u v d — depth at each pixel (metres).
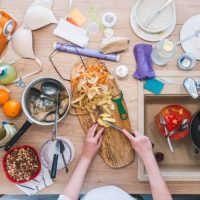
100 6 0.97
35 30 0.97
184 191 0.93
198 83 0.93
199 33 0.96
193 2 0.97
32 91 0.93
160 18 0.96
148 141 0.91
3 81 0.93
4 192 0.93
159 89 0.94
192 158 1.04
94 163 0.93
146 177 0.91
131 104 0.94
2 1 0.98
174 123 0.98
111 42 0.93
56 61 0.96
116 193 0.90
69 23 0.96
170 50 0.90
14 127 0.93
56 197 1.23
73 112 0.94
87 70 0.94
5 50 0.96
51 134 0.94
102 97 0.93
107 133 0.94
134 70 0.95
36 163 0.93
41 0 0.97
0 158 0.94
